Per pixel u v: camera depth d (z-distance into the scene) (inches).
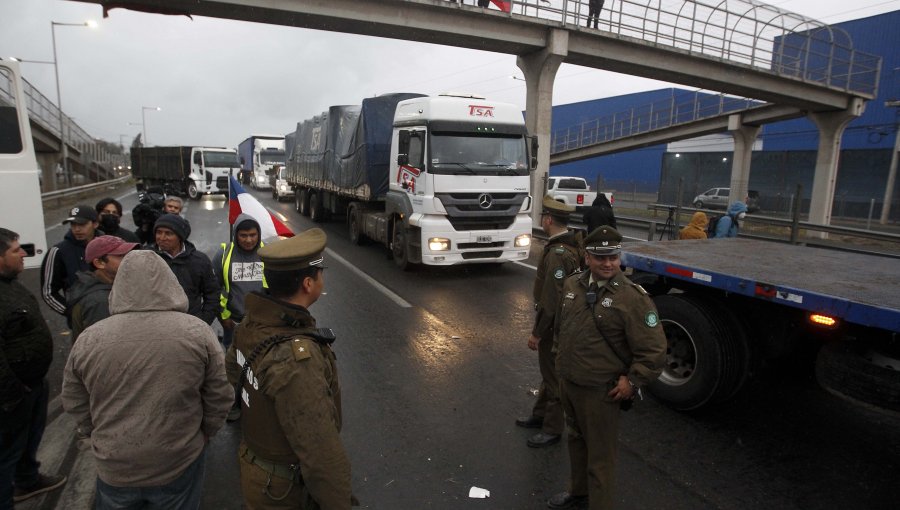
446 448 154.3
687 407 172.2
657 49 709.9
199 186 1066.1
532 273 397.4
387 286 353.7
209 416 88.4
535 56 671.8
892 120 1142.3
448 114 358.3
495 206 367.6
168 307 83.1
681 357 180.1
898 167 1129.4
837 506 129.7
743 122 1056.2
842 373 140.2
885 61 1160.8
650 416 176.1
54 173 1031.0
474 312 294.4
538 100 676.1
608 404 114.0
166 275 84.0
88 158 1288.1
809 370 182.1
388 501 129.7
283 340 72.1
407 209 379.6
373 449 153.3
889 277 161.6
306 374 69.9
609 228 113.0
